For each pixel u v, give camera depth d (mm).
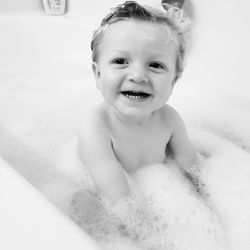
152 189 800
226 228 743
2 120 1111
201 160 899
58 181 817
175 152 872
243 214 772
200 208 778
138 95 692
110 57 681
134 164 827
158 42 667
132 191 771
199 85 1187
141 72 654
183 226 732
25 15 1507
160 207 768
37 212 443
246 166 889
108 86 689
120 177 754
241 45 1074
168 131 844
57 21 1490
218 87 1148
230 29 1089
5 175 494
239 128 1043
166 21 708
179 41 728
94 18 1481
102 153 755
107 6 1403
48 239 412
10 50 1482
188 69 1204
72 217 709
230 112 1074
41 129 1069
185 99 1152
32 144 981
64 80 1404
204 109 1110
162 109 848
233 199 811
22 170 863
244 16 1049
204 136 1002
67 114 1177
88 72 1424
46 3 1522
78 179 813
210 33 1137
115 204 741
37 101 1252
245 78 1083
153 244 688
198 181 865
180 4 1105
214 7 1104
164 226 731
